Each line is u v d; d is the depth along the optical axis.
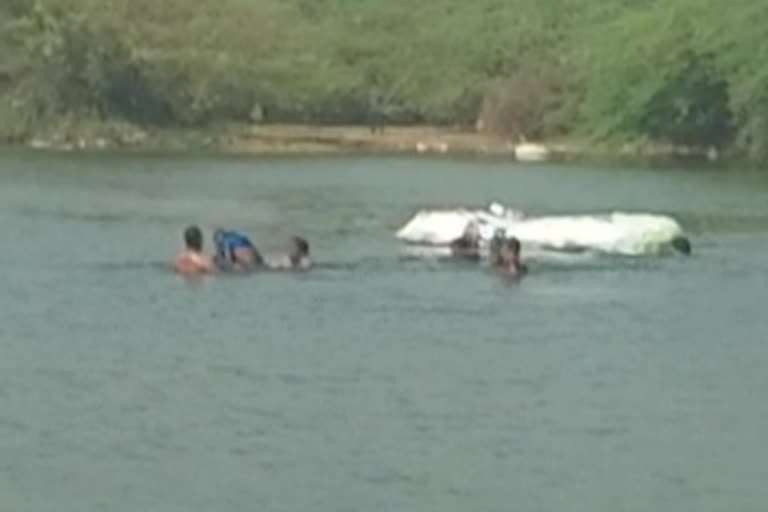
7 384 107.00
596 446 95.44
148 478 88.12
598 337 124.75
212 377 109.62
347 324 127.81
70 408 101.44
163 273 149.12
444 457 92.69
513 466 91.44
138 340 120.62
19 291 139.62
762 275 155.25
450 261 160.00
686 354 119.56
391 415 100.88
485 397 105.75
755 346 122.44
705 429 99.19
